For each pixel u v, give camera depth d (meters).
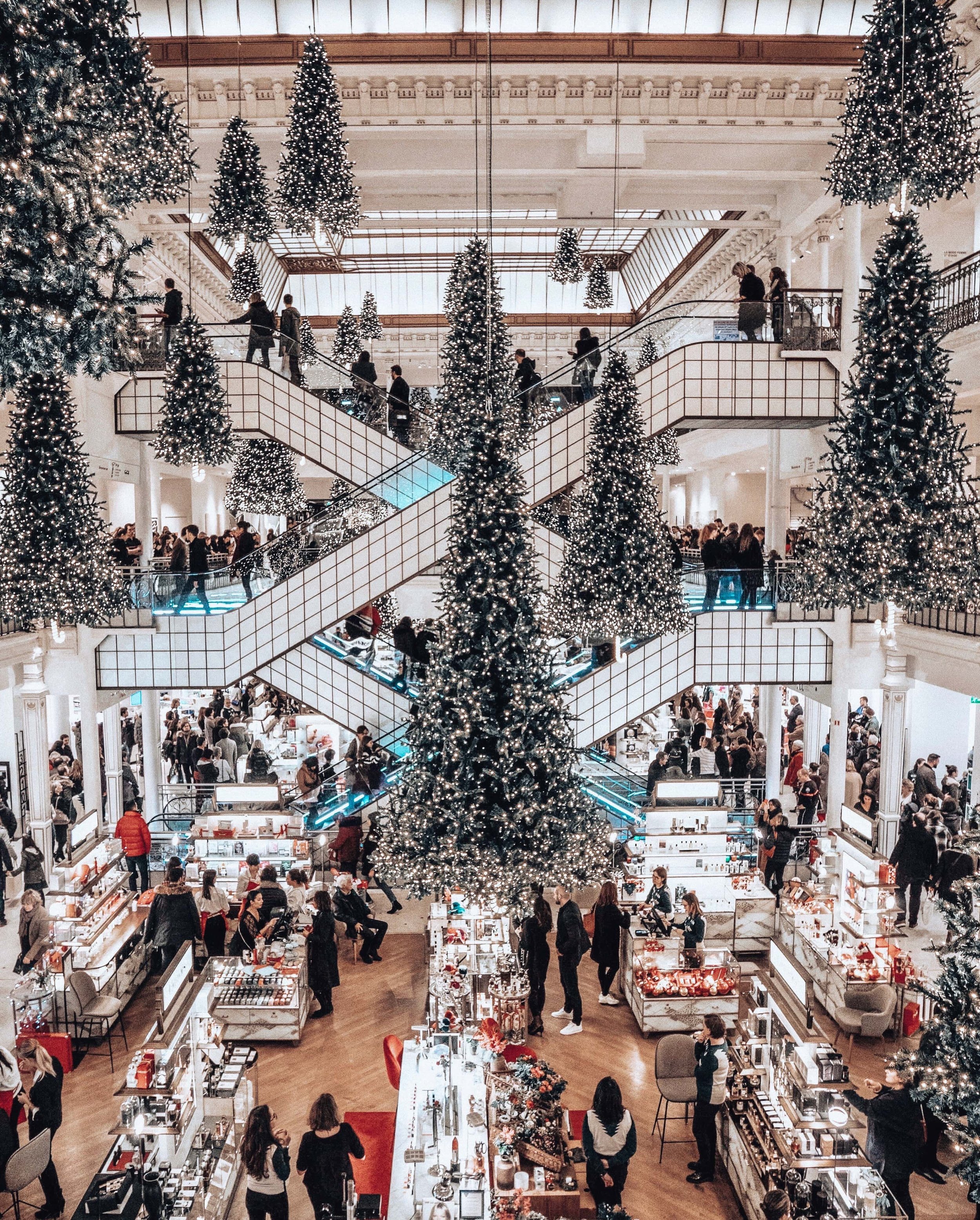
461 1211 5.60
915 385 6.70
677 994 9.00
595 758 12.98
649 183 16.31
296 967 9.19
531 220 17.08
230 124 8.64
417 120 13.39
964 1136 5.27
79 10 4.10
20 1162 6.19
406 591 21.34
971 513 6.83
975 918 5.64
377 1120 7.54
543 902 9.16
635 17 12.98
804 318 13.02
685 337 12.88
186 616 12.84
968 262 12.71
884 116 6.16
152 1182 5.91
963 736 16.03
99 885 10.05
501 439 6.47
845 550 6.82
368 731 13.20
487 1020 7.48
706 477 29.19
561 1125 6.62
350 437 13.48
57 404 8.77
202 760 13.87
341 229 8.42
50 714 15.84
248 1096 7.32
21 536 8.59
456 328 11.68
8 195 3.10
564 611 8.99
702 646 13.28
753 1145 6.54
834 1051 6.67
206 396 8.96
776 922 10.69
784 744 17.80
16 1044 7.33
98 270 3.47
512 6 12.88
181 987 6.96
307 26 12.96
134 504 21.62
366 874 12.55
